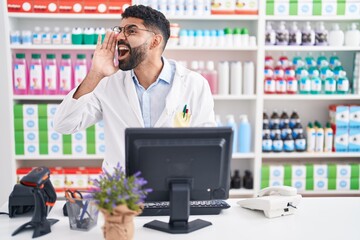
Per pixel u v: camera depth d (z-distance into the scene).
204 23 3.67
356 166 3.61
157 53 2.09
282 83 3.52
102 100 2.19
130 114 2.16
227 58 3.71
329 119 3.78
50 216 1.82
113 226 1.44
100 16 3.31
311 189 3.61
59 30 3.51
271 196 1.88
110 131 2.20
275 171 3.56
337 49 3.46
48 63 3.38
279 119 3.65
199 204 1.87
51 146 3.42
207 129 1.62
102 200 1.41
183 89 2.20
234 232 1.66
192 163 1.63
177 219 1.67
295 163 3.69
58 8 3.30
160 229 1.66
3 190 3.42
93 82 1.95
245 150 3.59
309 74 3.59
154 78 2.18
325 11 3.43
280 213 1.84
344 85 3.54
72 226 1.68
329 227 1.72
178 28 3.39
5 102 3.34
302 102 3.82
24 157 3.41
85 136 3.42
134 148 1.59
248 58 3.72
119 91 2.18
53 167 3.59
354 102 3.82
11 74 3.33
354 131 3.59
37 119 3.39
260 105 3.47
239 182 3.65
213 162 1.65
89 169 3.46
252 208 1.89
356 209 1.94
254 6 3.39
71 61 3.59
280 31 3.48
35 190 1.65
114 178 1.46
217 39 3.43
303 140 3.59
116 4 3.32
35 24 3.59
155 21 2.02
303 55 3.77
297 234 1.65
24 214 1.85
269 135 3.56
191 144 1.61
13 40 3.32
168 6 3.35
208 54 3.70
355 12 3.44
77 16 3.30
